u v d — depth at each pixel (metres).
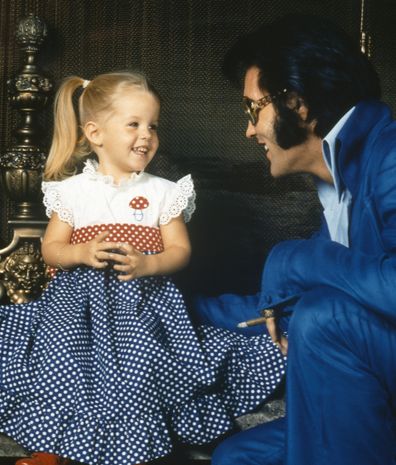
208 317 1.94
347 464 1.39
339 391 1.39
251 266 2.48
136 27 2.48
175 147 2.49
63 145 2.10
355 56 1.59
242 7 2.48
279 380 1.80
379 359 1.41
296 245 1.54
